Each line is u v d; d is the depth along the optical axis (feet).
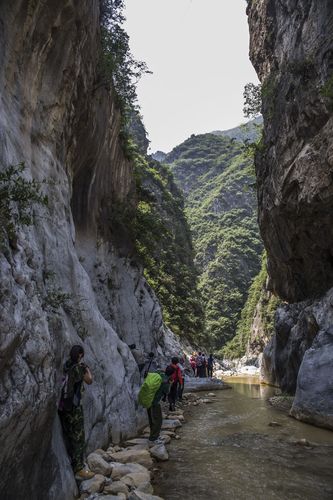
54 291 17.71
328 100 37.81
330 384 28.55
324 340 31.83
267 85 53.01
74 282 22.98
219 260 312.50
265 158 55.93
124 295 49.11
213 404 40.47
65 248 22.97
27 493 11.38
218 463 19.48
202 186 499.92
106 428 20.80
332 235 43.57
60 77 26.27
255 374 107.04
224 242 334.24
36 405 11.09
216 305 272.10
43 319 12.71
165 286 128.47
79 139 33.68
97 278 41.52
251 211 393.29
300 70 42.88
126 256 51.85
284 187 45.32
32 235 16.84
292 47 50.06
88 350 21.79
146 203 65.72
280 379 56.39
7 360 10.06
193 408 37.78
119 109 46.98
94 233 43.14
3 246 11.20
